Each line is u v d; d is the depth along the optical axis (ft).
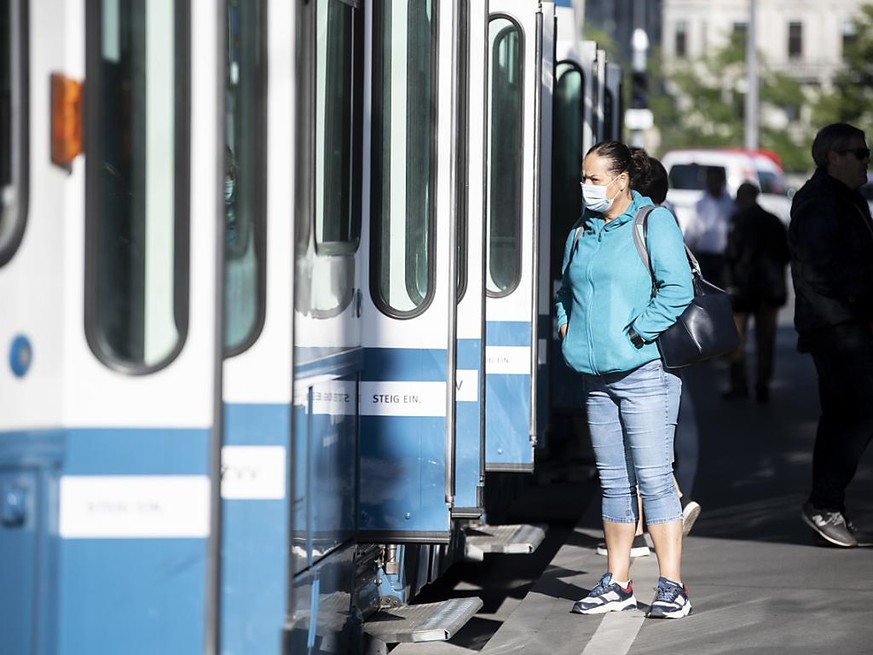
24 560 41.01
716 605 77.46
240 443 44.75
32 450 41.14
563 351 73.56
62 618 42.42
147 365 42.70
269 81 45.50
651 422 72.90
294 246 45.24
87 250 42.45
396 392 69.00
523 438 81.35
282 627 44.47
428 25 68.69
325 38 61.05
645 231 71.56
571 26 113.80
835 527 92.32
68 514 42.45
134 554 42.73
